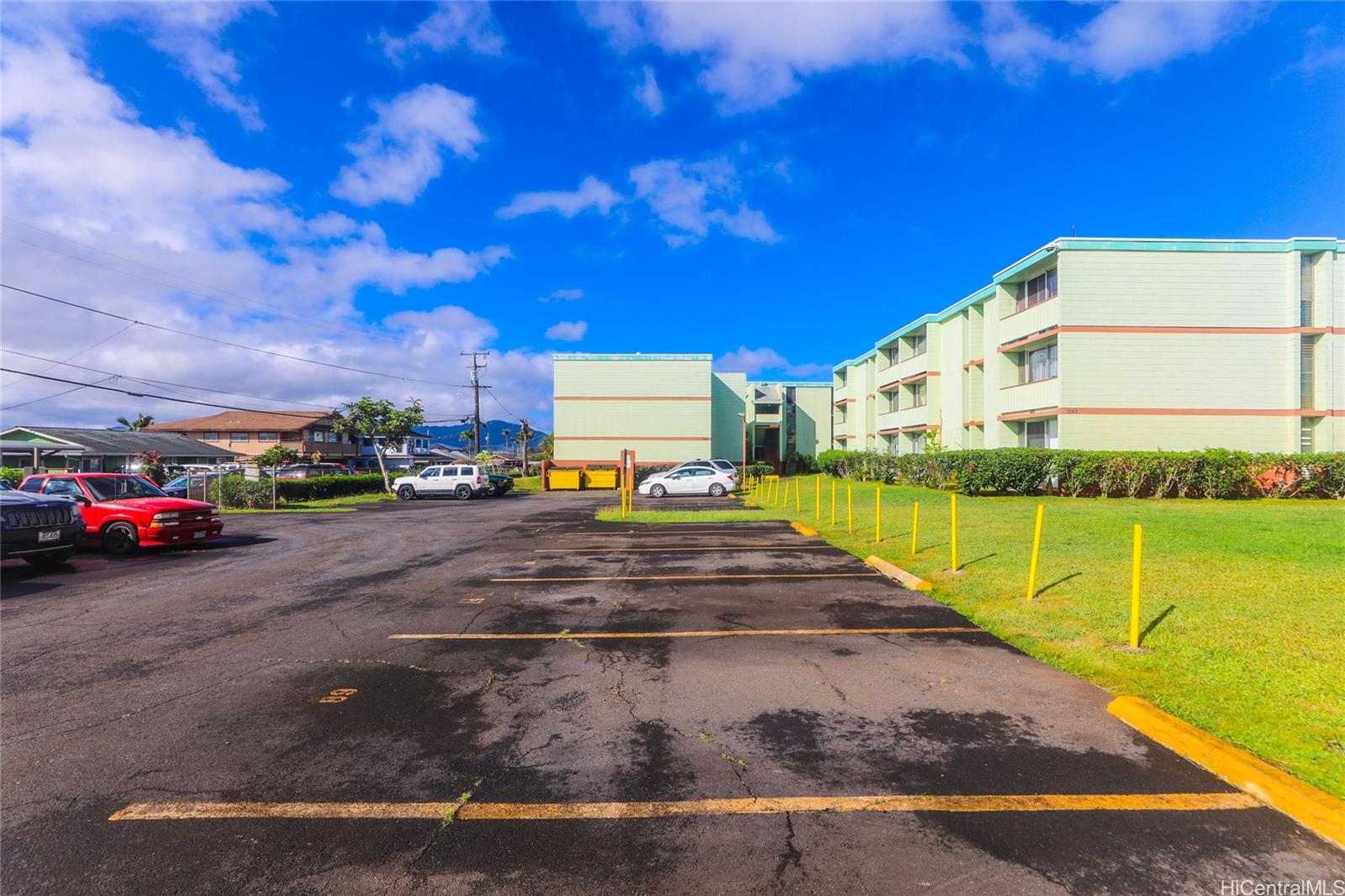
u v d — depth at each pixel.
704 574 9.79
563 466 43.03
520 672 5.57
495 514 21.84
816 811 3.32
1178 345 19.98
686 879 2.80
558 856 2.97
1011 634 6.33
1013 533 11.69
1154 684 4.82
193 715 4.70
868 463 32.31
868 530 13.62
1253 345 19.86
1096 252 20.14
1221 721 4.13
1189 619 6.15
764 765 3.82
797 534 14.25
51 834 3.20
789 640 6.39
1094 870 2.82
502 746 4.13
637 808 3.38
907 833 3.12
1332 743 3.77
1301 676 4.75
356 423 37.94
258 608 8.08
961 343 27.58
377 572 10.54
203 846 3.08
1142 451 19.33
